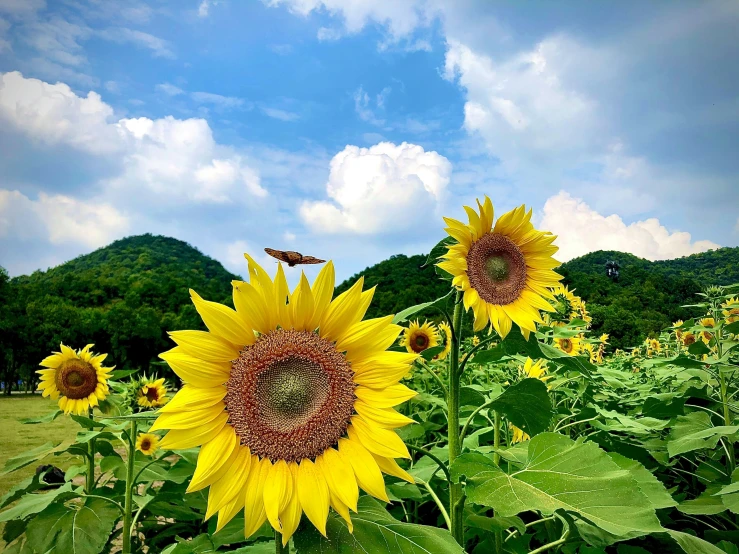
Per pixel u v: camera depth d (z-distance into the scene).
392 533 1.92
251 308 2.05
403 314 2.77
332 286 2.14
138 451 4.78
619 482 1.84
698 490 4.28
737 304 4.57
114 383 5.09
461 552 1.81
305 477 1.96
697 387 4.44
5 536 4.11
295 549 2.07
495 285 3.01
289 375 2.05
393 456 1.99
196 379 1.95
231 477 1.94
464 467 2.16
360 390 2.09
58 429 15.44
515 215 3.12
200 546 2.79
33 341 52.75
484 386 4.98
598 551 2.54
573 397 5.01
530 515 3.96
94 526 3.52
